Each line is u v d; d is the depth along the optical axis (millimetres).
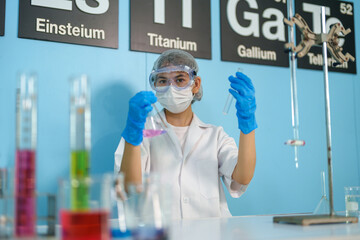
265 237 939
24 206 824
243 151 1865
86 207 760
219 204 2123
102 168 2291
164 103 2070
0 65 2123
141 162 2037
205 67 2564
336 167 2898
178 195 2051
